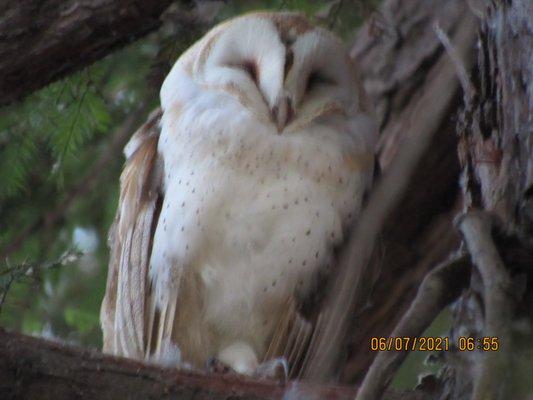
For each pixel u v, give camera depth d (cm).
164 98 899
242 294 837
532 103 612
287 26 884
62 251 1040
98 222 1058
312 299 838
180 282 838
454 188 985
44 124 942
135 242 874
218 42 886
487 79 667
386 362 537
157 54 925
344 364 941
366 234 535
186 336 855
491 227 581
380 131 1042
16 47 782
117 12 786
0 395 578
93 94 925
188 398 597
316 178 835
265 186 830
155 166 889
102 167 1056
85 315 1012
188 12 908
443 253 1003
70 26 783
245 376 618
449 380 595
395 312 1001
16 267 727
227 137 838
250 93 849
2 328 589
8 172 967
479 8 691
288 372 844
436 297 566
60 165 941
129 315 864
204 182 833
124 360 598
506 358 522
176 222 838
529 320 562
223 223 829
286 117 835
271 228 829
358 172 855
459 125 698
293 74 852
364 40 1102
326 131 855
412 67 1054
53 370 584
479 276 571
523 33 633
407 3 1089
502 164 617
